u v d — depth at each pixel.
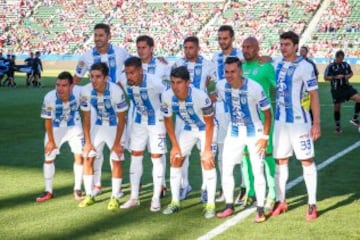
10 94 46.19
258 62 13.46
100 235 11.08
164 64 14.96
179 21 86.69
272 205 13.08
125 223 11.97
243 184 13.91
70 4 93.56
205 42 82.06
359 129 25.80
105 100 13.16
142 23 88.19
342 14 79.25
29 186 15.53
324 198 13.99
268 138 12.40
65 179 16.48
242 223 11.94
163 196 14.65
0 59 55.88
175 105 12.52
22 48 87.88
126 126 14.62
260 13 83.62
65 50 86.62
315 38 77.06
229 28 14.20
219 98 13.08
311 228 11.48
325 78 26.03
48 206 13.43
